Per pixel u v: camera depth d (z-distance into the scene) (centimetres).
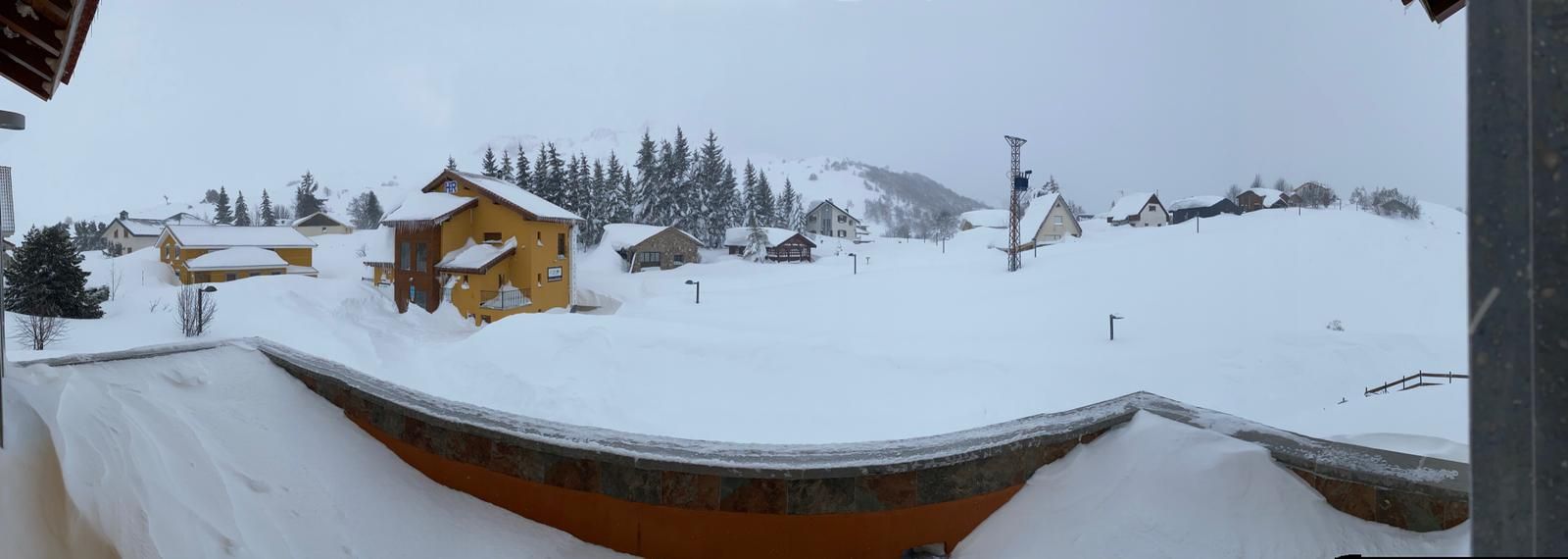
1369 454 303
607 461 335
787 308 2720
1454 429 859
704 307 2808
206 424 341
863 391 1348
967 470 329
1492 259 107
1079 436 346
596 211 6000
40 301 2277
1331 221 4031
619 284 4181
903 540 324
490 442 355
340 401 399
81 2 357
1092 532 296
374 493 343
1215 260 3369
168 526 258
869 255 5750
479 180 3114
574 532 340
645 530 331
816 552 322
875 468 321
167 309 2447
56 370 325
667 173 6431
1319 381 1517
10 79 433
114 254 5406
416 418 374
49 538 235
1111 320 1920
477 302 2823
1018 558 298
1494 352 107
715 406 1265
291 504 311
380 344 1947
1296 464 300
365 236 6041
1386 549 265
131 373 356
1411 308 2381
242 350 418
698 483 327
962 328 2206
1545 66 103
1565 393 101
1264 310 2386
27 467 248
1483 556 107
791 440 1102
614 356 1461
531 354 1489
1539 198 103
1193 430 329
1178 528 287
